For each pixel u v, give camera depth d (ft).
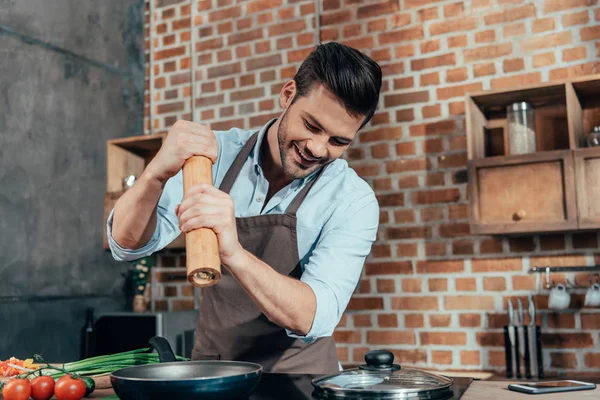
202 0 13.29
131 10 13.60
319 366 5.10
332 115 4.08
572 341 9.73
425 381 3.06
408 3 11.35
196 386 2.63
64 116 11.69
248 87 12.62
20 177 10.68
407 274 10.90
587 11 10.07
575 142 9.12
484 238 10.44
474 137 9.90
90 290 11.96
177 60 13.44
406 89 11.21
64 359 11.21
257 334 5.02
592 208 8.89
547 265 9.99
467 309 10.44
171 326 11.24
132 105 13.41
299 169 4.48
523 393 3.15
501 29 10.63
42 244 11.00
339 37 11.84
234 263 3.36
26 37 11.00
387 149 11.25
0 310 10.12
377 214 5.08
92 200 12.21
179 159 3.57
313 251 4.73
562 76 10.12
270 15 12.54
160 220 4.63
